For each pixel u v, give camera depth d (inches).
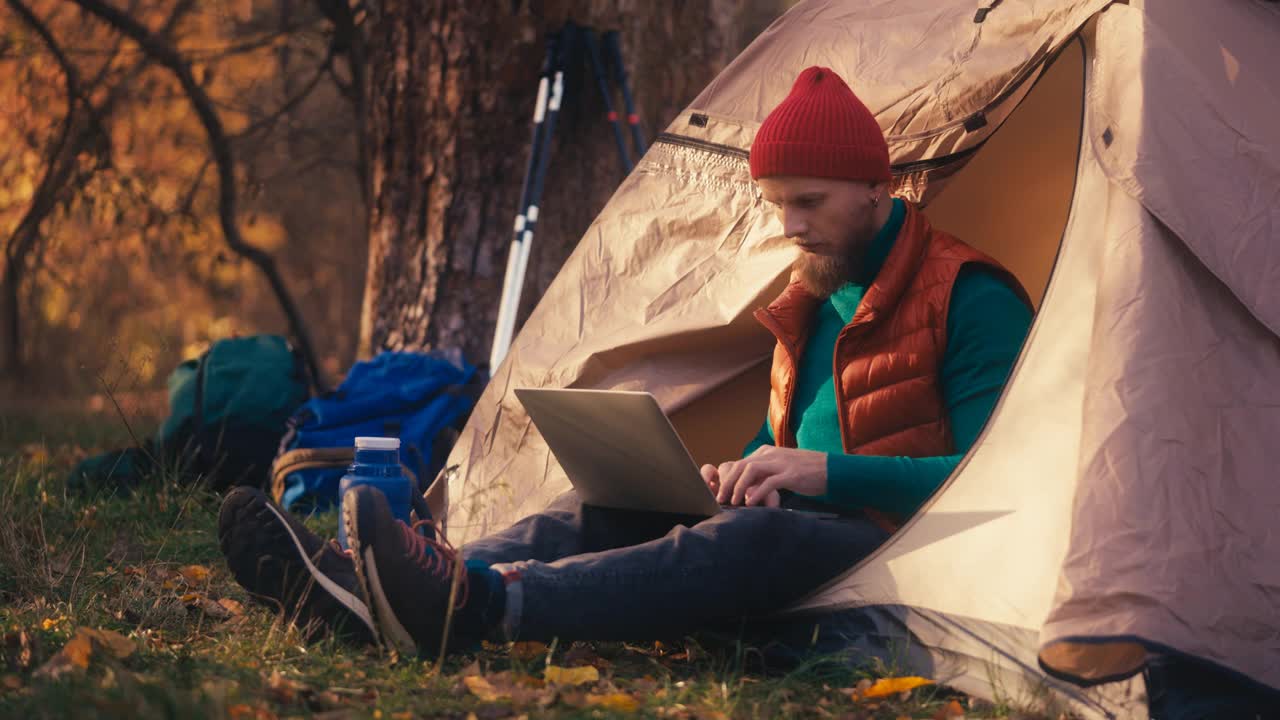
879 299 102.8
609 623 91.1
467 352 221.8
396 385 191.2
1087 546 77.9
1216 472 82.3
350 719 75.0
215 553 140.8
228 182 340.5
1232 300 88.0
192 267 438.0
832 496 97.9
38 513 147.1
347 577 93.2
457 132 223.5
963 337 101.7
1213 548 80.3
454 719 79.0
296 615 93.3
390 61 231.3
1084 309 90.7
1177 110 91.5
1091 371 83.9
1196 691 85.7
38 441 272.5
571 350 133.9
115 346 172.1
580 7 214.1
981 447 93.1
